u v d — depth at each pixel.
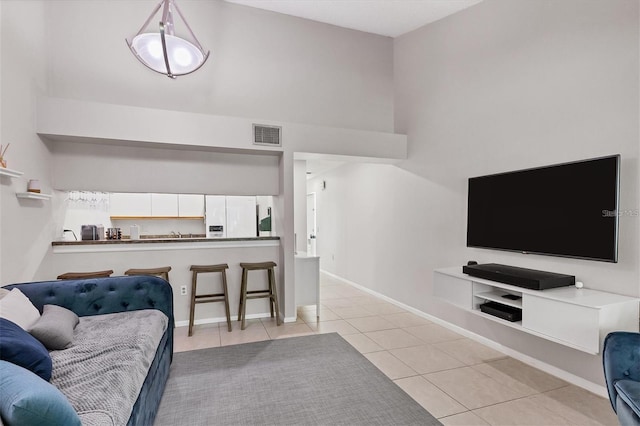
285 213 4.05
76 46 3.61
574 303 2.05
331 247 7.08
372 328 3.82
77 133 3.25
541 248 2.66
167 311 2.84
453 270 3.28
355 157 4.29
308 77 4.50
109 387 1.53
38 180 3.16
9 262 2.73
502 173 3.02
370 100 4.78
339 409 2.20
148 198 5.81
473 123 3.42
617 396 1.65
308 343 3.36
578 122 2.49
